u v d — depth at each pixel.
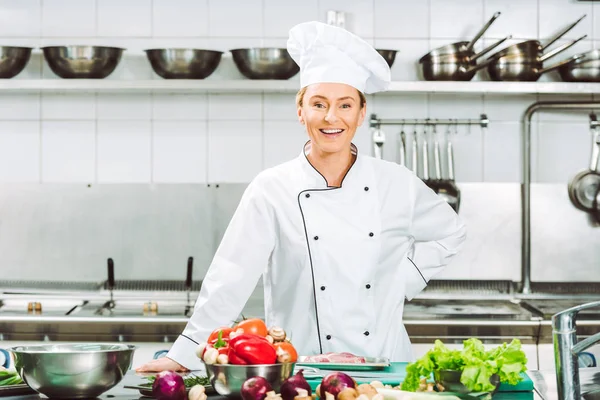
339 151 2.59
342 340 2.65
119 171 4.71
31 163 4.71
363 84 2.56
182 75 4.39
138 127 4.71
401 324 2.86
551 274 4.73
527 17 4.76
